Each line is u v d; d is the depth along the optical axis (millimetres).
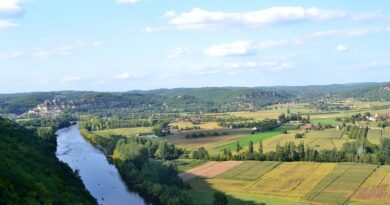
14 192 96500
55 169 150375
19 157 132250
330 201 184750
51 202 104312
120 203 193375
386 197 187625
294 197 193375
